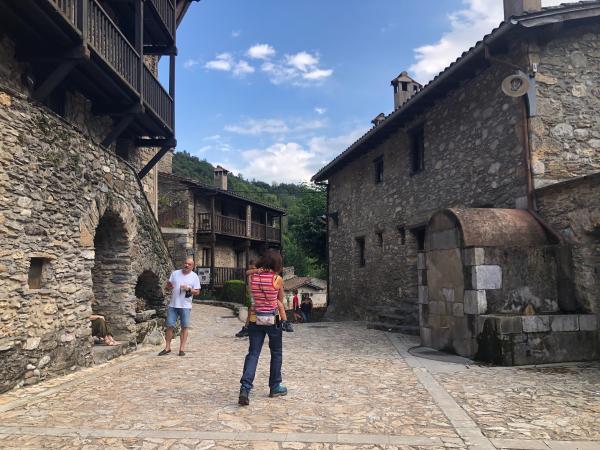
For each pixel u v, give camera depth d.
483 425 3.75
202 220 24.12
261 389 5.03
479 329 6.68
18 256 5.01
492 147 8.90
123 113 9.88
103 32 8.19
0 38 7.11
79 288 6.15
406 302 12.36
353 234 16.38
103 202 6.88
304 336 10.11
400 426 3.73
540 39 7.99
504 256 6.84
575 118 8.02
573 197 6.93
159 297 9.72
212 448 3.26
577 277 6.87
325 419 3.92
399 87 15.84
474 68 9.30
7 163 4.89
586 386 5.09
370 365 6.46
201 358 7.11
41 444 3.33
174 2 12.59
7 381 4.82
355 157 16.06
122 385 5.21
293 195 65.12
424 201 11.59
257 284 4.64
